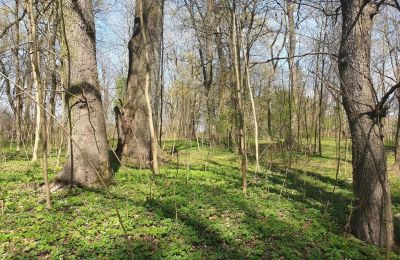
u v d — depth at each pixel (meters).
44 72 17.42
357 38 6.57
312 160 18.16
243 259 5.60
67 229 6.52
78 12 9.32
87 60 9.45
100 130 9.73
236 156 19.05
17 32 17.41
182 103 14.62
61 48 9.47
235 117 16.17
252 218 7.46
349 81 6.63
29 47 14.64
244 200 8.84
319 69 11.38
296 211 8.20
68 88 9.41
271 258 5.75
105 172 9.78
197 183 10.80
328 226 7.29
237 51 10.41
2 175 11.29
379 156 6.51
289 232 6.80
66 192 8.88
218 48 18.62
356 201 7.08
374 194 6.58
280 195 9.47
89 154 9.49
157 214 7.34
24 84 17.94
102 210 7.54
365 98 6.48
